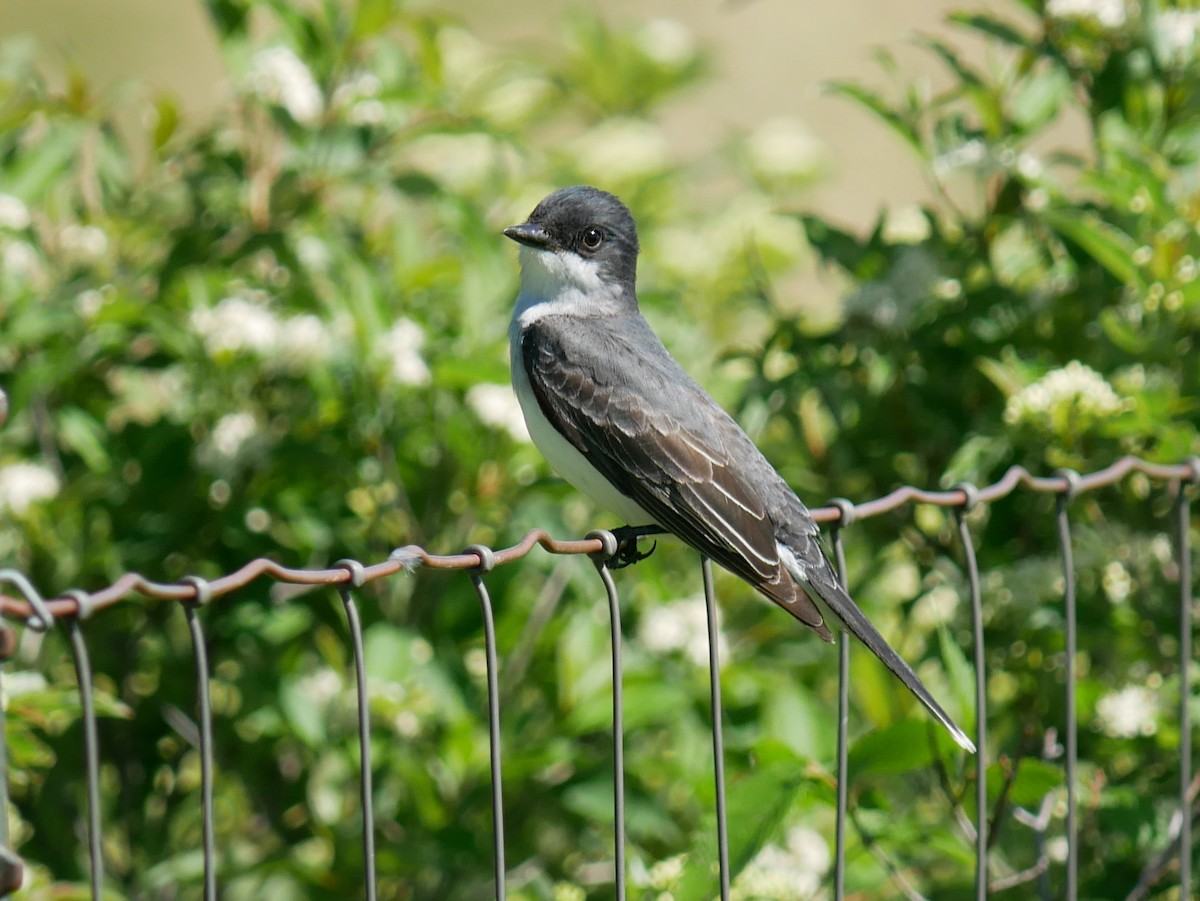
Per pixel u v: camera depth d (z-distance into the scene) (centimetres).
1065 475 834
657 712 965
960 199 1602
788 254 1422
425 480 1062
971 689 842
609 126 1468
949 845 864
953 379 1110
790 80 2522
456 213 1097
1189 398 1027
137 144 1964
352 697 991
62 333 1032
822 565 947
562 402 971
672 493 941
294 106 1069
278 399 1071
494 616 1041
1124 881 975
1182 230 1045
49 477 991
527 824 1046
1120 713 965
